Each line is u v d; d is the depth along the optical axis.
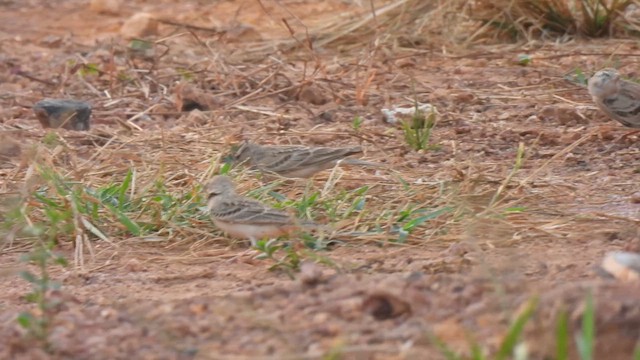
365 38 22.92
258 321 9.09
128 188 13.48
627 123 16.02
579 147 15.82
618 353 8.23
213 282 10.83
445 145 15.99
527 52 21.75
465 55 21.48
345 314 9.09
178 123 17.62
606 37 22.64
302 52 22.33
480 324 8.55
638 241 10.99
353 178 13.98
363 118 17.67
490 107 18.17
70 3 28.83
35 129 17.08
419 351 8.27
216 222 11.81
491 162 15.07
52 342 8.98
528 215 12.54
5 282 11.24
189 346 8.77
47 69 21.72
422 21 22.94
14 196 13.15
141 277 11.15
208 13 27.12
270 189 13.38
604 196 13.54
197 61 21.61
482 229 11.90
